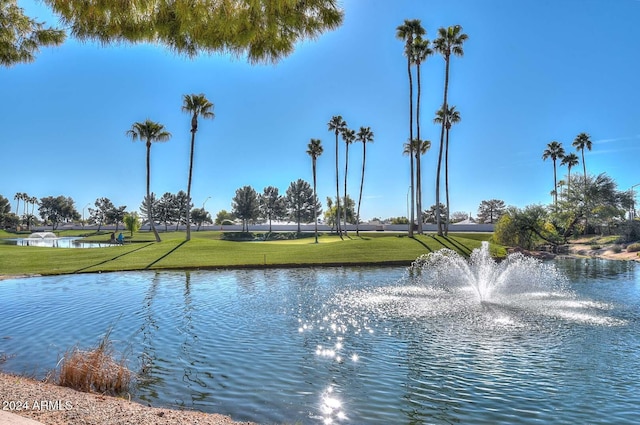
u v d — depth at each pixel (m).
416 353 8.62
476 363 8.02
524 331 10.38
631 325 10.99
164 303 14.30
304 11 4.65
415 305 13.70
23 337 10.08
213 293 16.45
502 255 32.91
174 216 122.81
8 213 127.50
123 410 5.54
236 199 100.75
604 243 46.69
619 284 19.02
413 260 28.03
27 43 7.60
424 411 6.00
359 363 8.03
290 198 118.81
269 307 13.46
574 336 9.90
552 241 44.38
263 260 28.14
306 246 36.19
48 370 7.76
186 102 42.97
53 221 142.25
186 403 6.27
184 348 9.03
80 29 4.57
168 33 4.60
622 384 6.98
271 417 5.83
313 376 7.35
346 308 13.25
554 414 5.91
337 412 5.98
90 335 10.23
